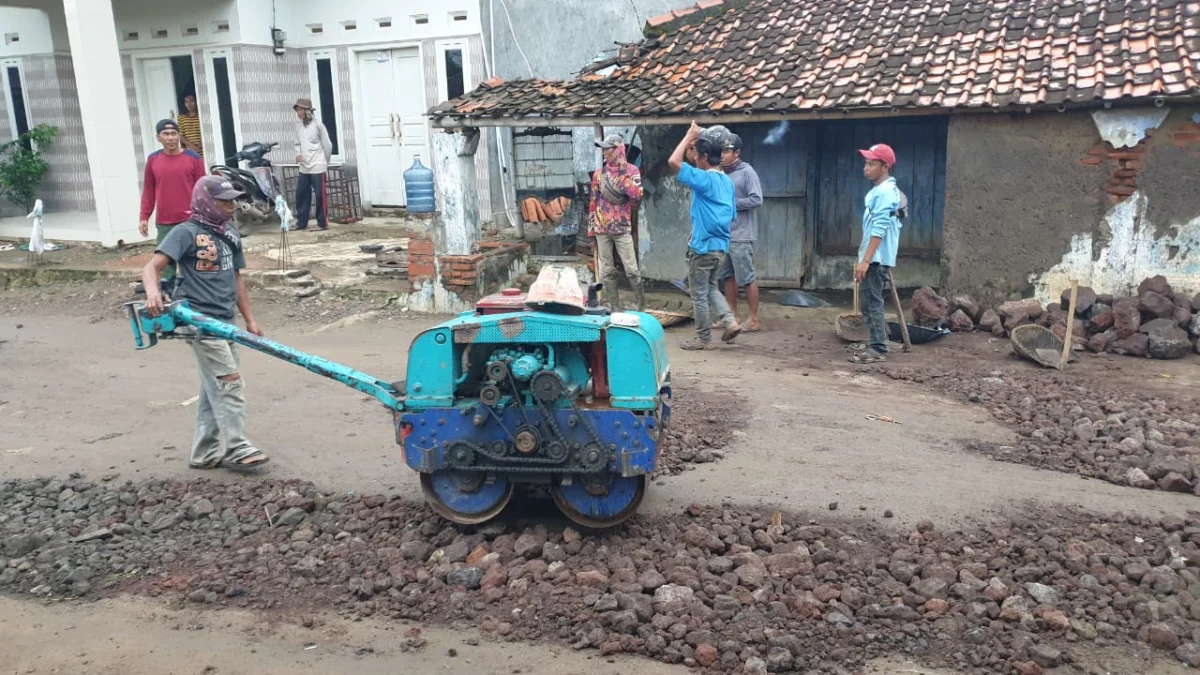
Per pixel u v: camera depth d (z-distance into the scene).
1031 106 8.99
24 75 17.42
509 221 14.30
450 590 4.46
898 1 11.39
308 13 16.12
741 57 11.18
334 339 9.92
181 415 7.51
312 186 15.28
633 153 12.33
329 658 3.97
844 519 5.11
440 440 4.81
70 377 8.70
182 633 4.21
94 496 5.81
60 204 17.81
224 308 5.98
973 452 6.23
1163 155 8.88
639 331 4.64
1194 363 8.40
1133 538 4.84
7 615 4.42
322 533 5.18
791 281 12.12
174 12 15.95
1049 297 9.55
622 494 4.85
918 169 11.33
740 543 4.82
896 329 9.42
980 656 3.83
